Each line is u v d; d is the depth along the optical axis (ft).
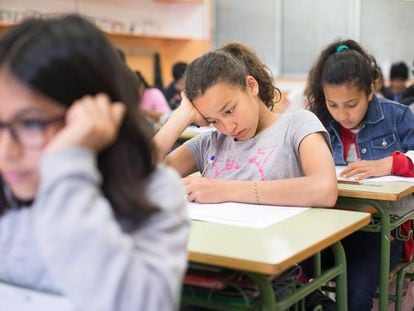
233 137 5.72
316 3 21.65
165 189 2.80
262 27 22.86
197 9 23.15
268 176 5.48
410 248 6.74
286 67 22.59
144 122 2.83
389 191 5.57
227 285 3.76
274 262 3.41
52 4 18.92
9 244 2.80
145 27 21.72
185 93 5.62
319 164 5.12
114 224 2.49
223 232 4.12
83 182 2.43
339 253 4.65
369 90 7.09
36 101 2.45
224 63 5.24
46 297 2.69
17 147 2.50
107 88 2.61
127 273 2.41
